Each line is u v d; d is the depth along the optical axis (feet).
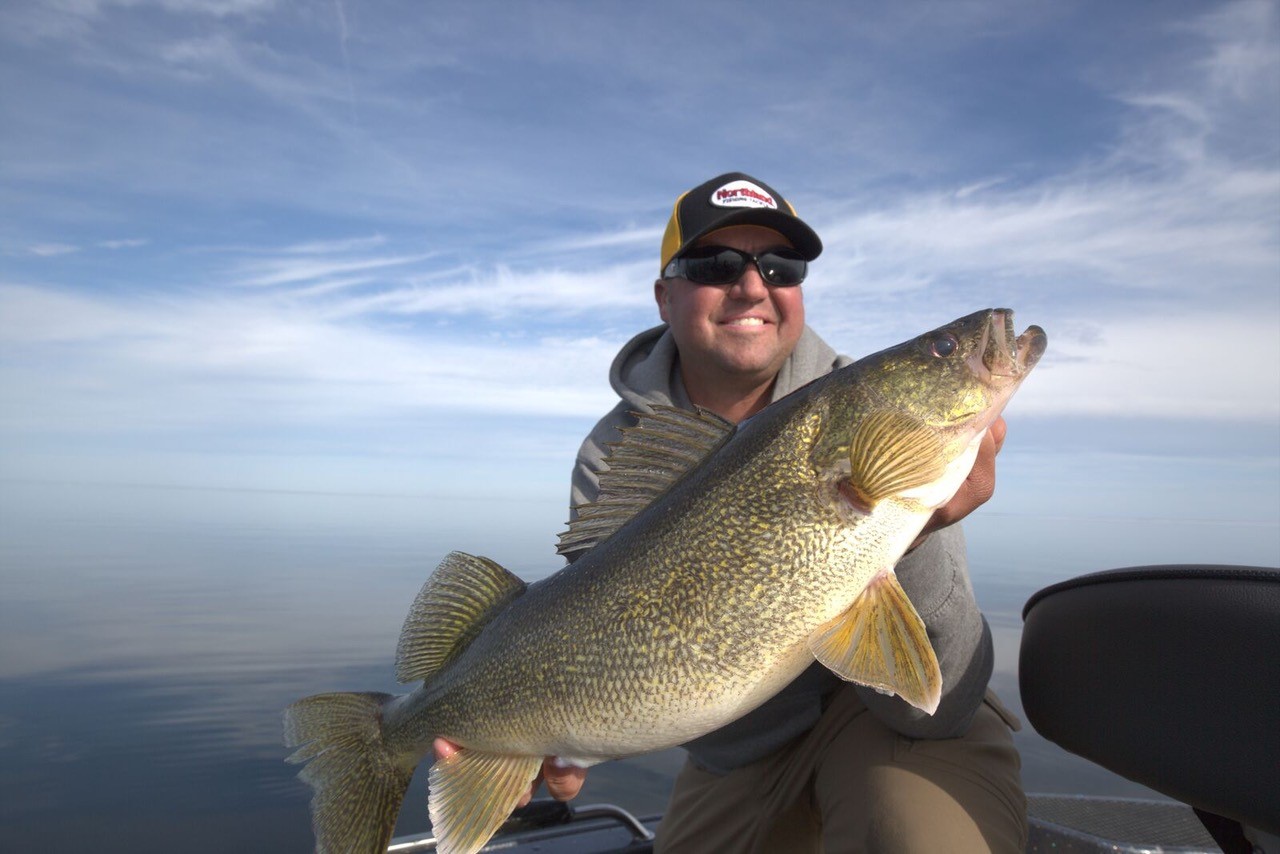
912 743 9.31
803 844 10.89
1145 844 10.28
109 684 31.81
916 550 8.61
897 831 8.41
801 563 7.50
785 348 12.73
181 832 17.26
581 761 8.17
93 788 20.13
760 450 7.84
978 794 8.81
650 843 12.28
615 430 13.26
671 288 12.96
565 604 8.25
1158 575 6.00
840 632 7.46
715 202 12.11
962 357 7.94
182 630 45.06
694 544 7.75
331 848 9.29
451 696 8.90
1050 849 10.84
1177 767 5.70
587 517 8.96
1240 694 5.36
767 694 7.60
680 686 7.57
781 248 12.33
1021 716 25.84
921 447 7.66
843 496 7.57
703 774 11.90
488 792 8.55
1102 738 6.34
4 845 16.62
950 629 8.80
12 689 30.91
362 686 31.86
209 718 26.94
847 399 7.79
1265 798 5.18
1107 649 6.33
